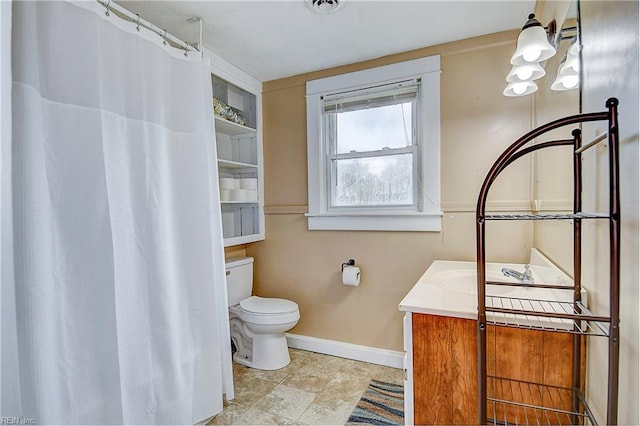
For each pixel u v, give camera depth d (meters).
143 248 1.42
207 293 1.67
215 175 1.78
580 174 1.04
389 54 2.14
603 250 0.91
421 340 1.10
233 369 2.17
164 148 1.51
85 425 1.18
